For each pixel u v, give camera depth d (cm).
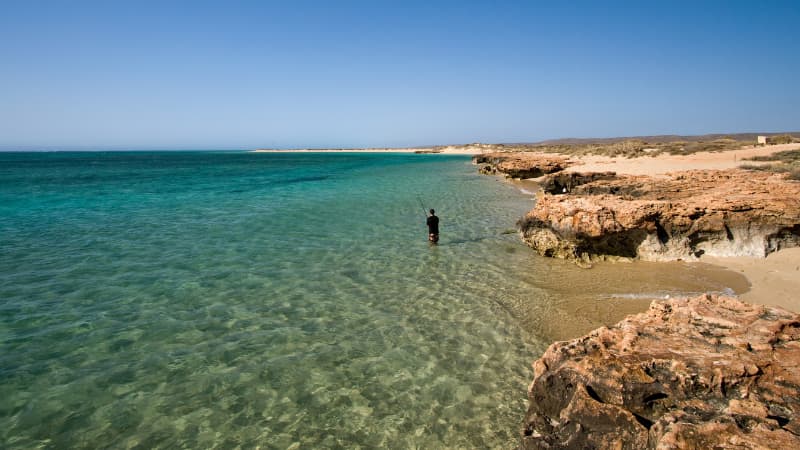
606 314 966
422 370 766
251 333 914
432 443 588
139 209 2691
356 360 804
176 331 921
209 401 684
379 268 1370
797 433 342
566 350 534
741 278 1133
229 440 602
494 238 1766
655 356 475
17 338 883
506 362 787
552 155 7475
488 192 3541
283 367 780
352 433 612
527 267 1348
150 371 765
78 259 1484
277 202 3012
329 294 1142
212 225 2117
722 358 450
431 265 1395
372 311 1027
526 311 1002
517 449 567
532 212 1548
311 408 667
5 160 13238
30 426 623
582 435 438
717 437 347
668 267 1277
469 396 689
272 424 633
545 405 511
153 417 647
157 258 1495
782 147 4478
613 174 2892
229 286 1206
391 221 2216
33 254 1548
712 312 570
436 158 13575
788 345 470
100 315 1002
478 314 997
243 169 7819
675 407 422
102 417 646
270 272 1333
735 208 1300
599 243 1393
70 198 3278
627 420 420
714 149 4916
